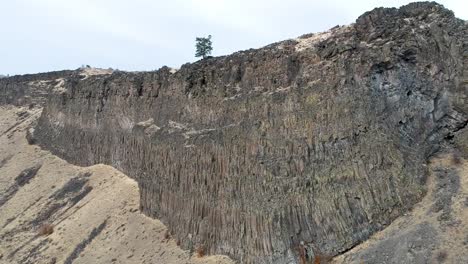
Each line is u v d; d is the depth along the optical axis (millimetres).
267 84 44812
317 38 44875
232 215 42281
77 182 71250
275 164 40000
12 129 103438
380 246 33844
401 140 37000
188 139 50125
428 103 38156
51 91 95062
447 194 34844
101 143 72875
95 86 76938
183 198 48812
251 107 44094
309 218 37250
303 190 37969
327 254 36000
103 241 54656
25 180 81562
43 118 92500
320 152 38219
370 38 39000
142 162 59656
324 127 38438
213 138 46156
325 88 39125
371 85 37250
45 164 82875
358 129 37125
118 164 68062
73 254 55188
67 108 84312
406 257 32031
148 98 63812
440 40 38406
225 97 49062
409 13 40000
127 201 59188
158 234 50750
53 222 65688
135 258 49000
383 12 39875
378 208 35594
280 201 38625
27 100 111438
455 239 31547
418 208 35156
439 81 38250
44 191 75000
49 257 57188
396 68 37375
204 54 89938
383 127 36688
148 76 64938
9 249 64188
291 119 40375
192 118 53281
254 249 39562
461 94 38094
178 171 50281
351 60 38375
